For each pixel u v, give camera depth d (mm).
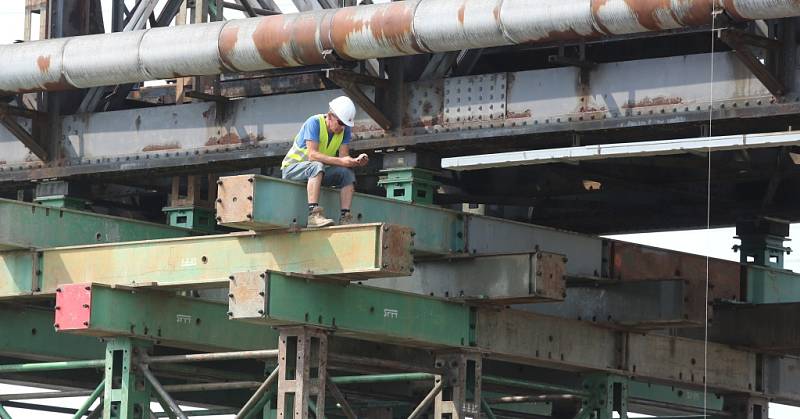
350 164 24422
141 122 30141
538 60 29453
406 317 26438
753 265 32500
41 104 31062
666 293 29375
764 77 24391
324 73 28484
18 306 29391
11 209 28203
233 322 28047
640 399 35062
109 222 29812
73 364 27875
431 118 27438
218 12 30141
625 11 24375
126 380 26719
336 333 25797
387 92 27797
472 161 24844
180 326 27250
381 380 28531
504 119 26859
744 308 32156
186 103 29906
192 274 25938
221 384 26844
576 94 26344
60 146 30891
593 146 24094
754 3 23453
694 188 31359
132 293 26641
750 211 32406
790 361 33281
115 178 30891
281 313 24516
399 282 28578
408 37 26062
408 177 27531
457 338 27328
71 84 29281
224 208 24484
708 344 31812
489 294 27406
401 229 24250
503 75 26938
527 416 34062
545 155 24281
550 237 29281
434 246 27562
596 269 29938
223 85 31359
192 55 27750
